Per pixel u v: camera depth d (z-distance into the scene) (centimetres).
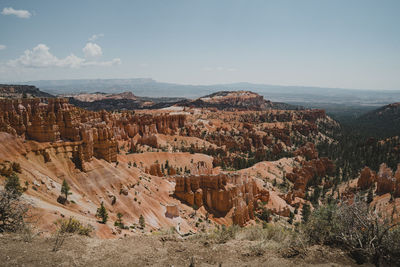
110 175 6331
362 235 1388
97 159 6650
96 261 1361
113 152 7212
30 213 2777
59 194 4728
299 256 1352
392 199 7694
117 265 1329
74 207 4575
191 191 7588
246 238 1700
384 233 1312
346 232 1450
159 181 7969
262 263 1313
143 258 1398
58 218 3031
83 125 6538
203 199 7775
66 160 5847
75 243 1546
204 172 9725
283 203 9569
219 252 1454
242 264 1315
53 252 1420
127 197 6003
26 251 1409
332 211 1541
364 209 1460
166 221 6012
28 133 5831
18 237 1569
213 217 7319
